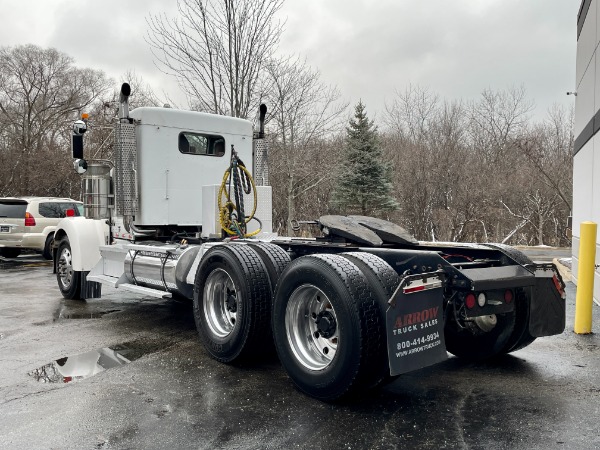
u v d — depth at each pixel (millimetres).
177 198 7207
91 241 7793
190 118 7273
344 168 21000
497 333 4812
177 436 3271
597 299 8031
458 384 4297
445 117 32656
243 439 3230
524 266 4488
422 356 3695
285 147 16266
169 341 5676
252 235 6504
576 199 10508
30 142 41000
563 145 32031
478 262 4711
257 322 4555
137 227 7078
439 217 26203
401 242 5137
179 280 5688
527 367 4770
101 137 8438
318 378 3816
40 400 3887
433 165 27125
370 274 3752
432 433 3328
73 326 6410
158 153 7035
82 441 3207
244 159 7840
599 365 4828
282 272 4320
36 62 43062
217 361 4918
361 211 24969
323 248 5016
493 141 33250
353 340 3576
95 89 44469
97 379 4379
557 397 3979
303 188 18953
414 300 3691
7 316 7016
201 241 6664
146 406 3766
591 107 9156
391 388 4195
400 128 34531
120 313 7227
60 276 8375
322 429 3385
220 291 5074
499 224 26375
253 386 4211
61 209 14773
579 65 10648
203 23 12617
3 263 14055
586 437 3268
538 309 4508
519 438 3256
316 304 4141
